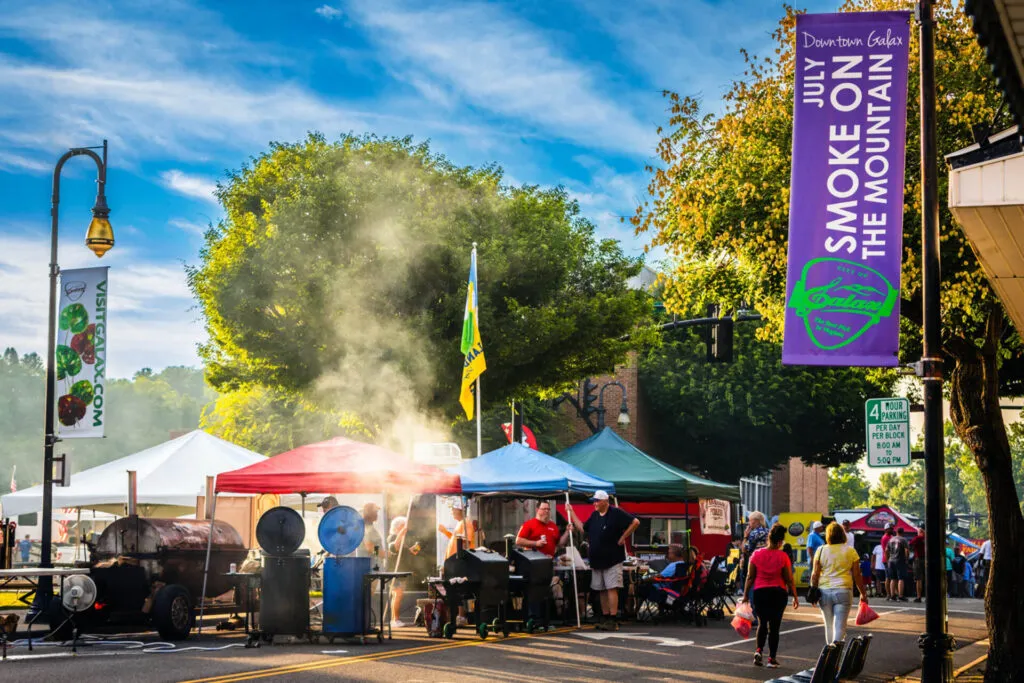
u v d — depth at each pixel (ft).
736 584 92.48
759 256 63.57
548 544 61.98
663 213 69.00
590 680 40.50
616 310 103.60
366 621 51.90
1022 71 29.50
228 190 103.09
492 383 100.42
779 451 167.43
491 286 98.99
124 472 76.48
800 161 35.96
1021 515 44.62
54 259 64.23
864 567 119.24
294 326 96.53
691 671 44.29
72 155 64.95
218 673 39.86
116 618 53.72
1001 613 43.80
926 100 34.09
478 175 104.88
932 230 33.71
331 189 96.53
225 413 174.29
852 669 30.58
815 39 36.14
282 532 51.19
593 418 155.33
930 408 33.01
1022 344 67.56
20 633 56.70
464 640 54.19
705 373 160.04
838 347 35.32
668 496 78.54
